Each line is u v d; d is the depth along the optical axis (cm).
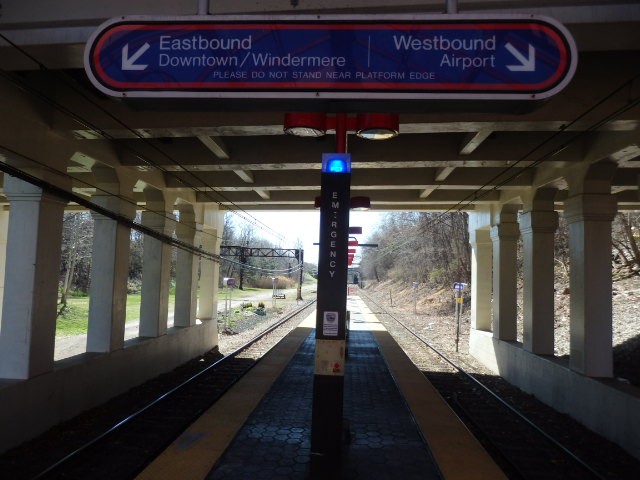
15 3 539
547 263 1184
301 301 5212
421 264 4728
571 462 726
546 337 1173
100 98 780
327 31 354
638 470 703
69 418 855
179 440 718
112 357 1009
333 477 595
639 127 725
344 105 365
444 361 1580
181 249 1505
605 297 927
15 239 769
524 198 1236
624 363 1284
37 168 761
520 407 1055
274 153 1023
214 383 1183
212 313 1745
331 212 598
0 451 684
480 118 716
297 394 1024
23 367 748
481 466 641
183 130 802
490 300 1680
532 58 342
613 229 2411
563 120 702
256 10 504
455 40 348
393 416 878
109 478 618
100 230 1026
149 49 357
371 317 3231
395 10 491
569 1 473
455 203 1602
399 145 983
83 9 533
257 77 354
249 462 641
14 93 700
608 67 689
